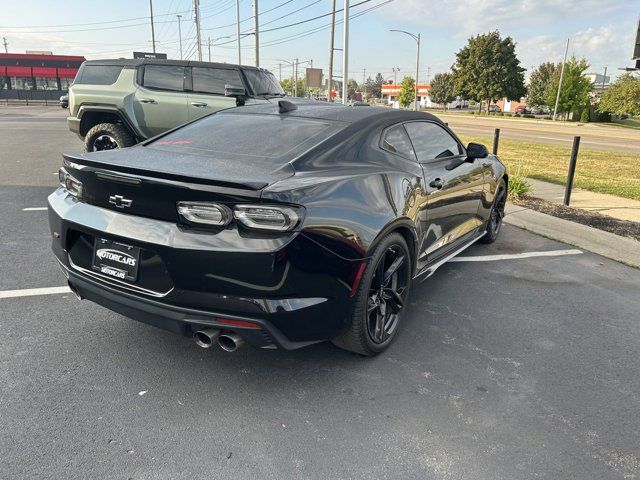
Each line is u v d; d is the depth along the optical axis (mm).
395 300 3299
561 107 62500
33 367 2959
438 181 3793
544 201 8062
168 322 2609
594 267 5176
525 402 2822
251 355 3193
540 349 3434
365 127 3416
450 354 3312
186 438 2428
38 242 5188
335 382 2938
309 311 2590
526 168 11938
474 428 2584
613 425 2656
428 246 3812
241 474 2217
